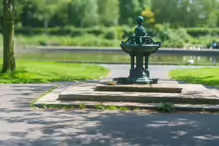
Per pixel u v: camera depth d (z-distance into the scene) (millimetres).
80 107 12867
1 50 54406
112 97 13562
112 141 9039
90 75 24609
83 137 9359
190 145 8766
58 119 11281
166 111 12469
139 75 15758
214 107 12703
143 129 10180
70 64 32469
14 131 9859
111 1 89562
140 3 95438
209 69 28828
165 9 86125
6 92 16625
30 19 91875
